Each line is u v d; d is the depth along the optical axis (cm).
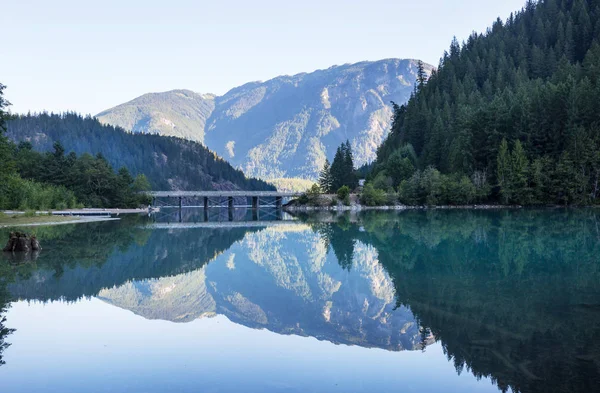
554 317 2044
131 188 16588
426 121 17325
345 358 1692
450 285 2808
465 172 13438
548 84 13612
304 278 3334
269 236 6494
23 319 2230
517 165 12100
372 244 5066
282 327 2117
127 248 4978
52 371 1574
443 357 1647
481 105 15112
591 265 3406
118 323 2186
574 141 11750
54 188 12562
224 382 1483
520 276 3022
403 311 2269
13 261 3903
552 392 1327
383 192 14500
